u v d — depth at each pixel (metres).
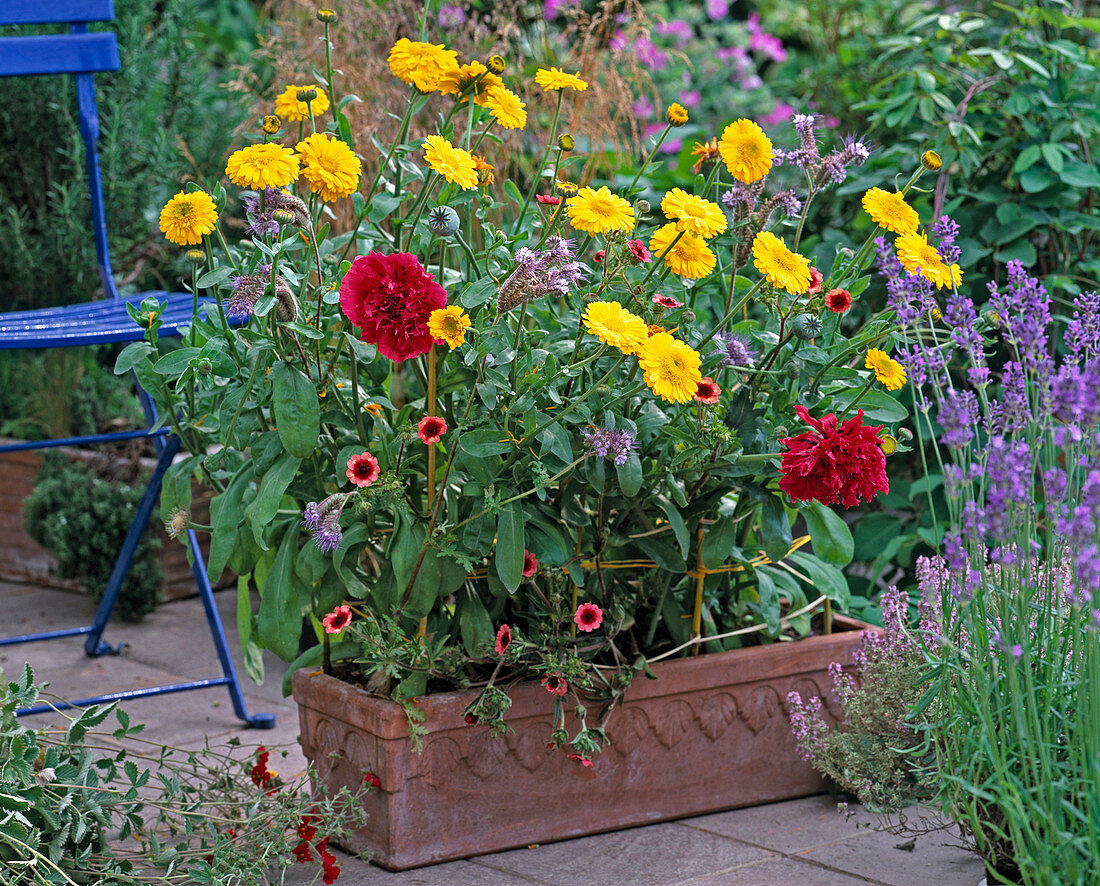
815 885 1.71
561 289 1.58
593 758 1.87
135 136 3.49
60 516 3.12
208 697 2.60
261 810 1.75
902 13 3.68
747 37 5.14
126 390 3.58
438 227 1.64
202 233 1.65
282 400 1.65
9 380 3.68
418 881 1.73
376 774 1.76
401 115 2.90
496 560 1.68
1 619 3.16
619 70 3.08
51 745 1.75
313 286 1.78
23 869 1.52
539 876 1.75
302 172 1.64
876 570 2.58
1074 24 2.73
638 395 1.79
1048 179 2.68
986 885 1.62
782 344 1.79
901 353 1.57
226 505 1.78
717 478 1.83
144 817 1.95
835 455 1.60
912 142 3.02
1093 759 1.28
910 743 1.79
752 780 1.99
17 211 3.46
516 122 1.78
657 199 3.11
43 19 2.64
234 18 5.28
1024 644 1.33
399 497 1.69
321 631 2.05
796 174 3.21
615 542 1.85
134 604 3.12
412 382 2.40
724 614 2.06
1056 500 1.32
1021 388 1.50
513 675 1.83
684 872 1.75
